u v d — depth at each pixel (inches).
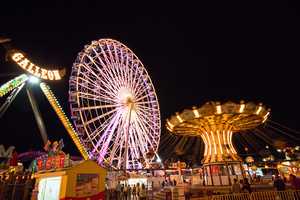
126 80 1513.3
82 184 605.9
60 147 782.5
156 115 1583.4
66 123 1342.3
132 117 1469.0
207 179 959.0
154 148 1505.9
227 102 929.5
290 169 1123.9
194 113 960.9
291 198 504.1
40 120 1140.5
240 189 631.2
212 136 1019.9
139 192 901.8
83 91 1316.4
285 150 1207.6
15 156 815.1
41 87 1315.2
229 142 1012.5
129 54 1630.2
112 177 993.5
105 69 1435.8
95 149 1259.8
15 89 1039.0
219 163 951.6
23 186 578.6
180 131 1156.5
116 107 1417.3
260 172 1349.7
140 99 1545.3
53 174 628.7
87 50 1395.2
